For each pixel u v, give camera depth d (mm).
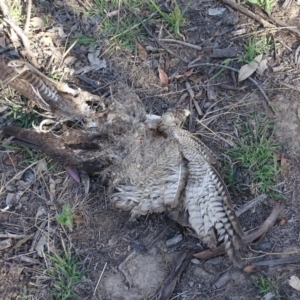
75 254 985
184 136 964
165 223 1005
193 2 1165
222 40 1134
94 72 1116
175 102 1090
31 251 988
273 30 1133
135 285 965
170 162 965
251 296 948
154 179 970
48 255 981
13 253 988
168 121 985
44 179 1034
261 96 1082
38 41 1142
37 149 1007
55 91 1035
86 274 973
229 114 1073
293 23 1139
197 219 952
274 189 1016
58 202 1021
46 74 1115
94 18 1151
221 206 927
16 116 1075
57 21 1157
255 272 963
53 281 969
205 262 975
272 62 1110
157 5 1162
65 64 1123
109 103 1062
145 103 1088
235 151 1045
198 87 1098
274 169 1021
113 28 1139
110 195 995
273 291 945
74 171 1034
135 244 990
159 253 984
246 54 1110
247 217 1002
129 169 984
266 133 1055
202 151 963
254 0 1144
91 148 1005
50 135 1002
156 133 985
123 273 972
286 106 1071
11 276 973
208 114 1075
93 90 1101
